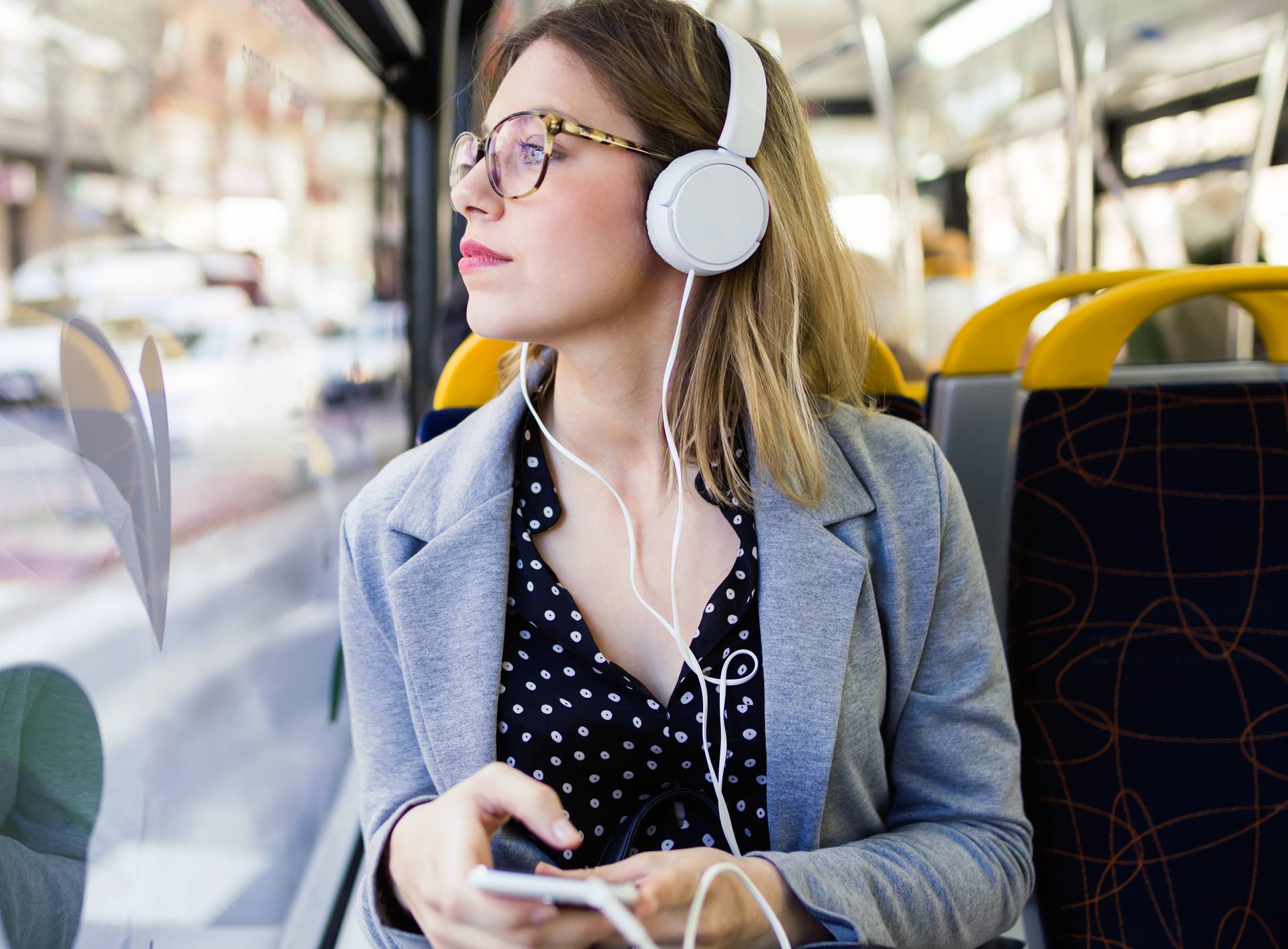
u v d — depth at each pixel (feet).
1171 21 14.40
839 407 2.95
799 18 14.55
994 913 2.50
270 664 4.98
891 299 13.39
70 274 3.26
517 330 2.38
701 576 2.57
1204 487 3.30
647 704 2.39
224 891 4.24
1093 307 3.29
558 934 1.84
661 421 2.58
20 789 2.60
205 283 4.31
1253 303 3.82
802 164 2.70
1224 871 3.16
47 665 2.83
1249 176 13.87
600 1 2.50
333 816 5.42
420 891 1.96
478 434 2.71
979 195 15.84
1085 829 3.16
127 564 3.38
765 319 2.60
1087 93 14.90
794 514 2.59
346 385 6.30
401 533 2.63
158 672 3.65
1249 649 3.25
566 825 1.83
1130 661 3.23
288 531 5.32
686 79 2.41
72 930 2.86
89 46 3.42
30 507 2.86
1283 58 13.20
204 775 4.09
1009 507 3.35
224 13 4.44
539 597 2.48
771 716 2.44
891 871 2.33
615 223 2.35
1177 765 3.20
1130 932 3.12
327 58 5.74
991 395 4.18
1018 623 3.27
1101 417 3.30
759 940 2.06
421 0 6.66
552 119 2.31
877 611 2.68
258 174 4.87
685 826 2.53
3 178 2.92
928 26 15.44
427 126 7.22
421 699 2.48
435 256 7.50
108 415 3.36
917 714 2.77
